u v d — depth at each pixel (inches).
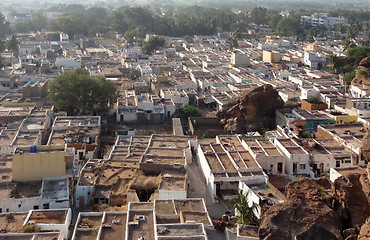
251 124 4399.6
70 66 6919.3
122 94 5290.4
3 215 2396.7
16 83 5935.0
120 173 3041.3
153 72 6855.3
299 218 2006.6
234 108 4525.1
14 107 4552.2
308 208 2048.5
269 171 3181.6
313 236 1939.0
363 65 6048.2
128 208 2453.2
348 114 4357.8
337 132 3678.6
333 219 2003.0
